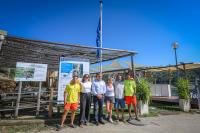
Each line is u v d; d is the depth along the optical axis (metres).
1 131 5.64
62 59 7.55
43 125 6.48
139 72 14.69
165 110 10.84
